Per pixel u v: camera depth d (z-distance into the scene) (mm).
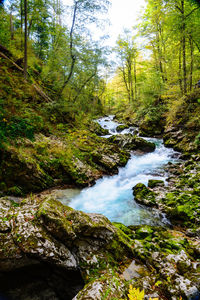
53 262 2475
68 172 6758
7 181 5113
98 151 9211
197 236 3809
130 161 10133
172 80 13766
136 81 27031
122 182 7625
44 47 18453
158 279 2488
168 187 6375
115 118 26188
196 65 11578
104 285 2174
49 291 2490
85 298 1943
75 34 10539
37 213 2869
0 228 2580
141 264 2906
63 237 2734
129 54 24688
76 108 11953
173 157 10219
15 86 8992
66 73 11812
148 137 15109
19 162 5348
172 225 4445
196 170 7352
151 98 17094
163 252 3105
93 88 15820
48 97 11539
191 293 2113
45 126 8898
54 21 17359
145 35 18125
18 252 2387
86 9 9883
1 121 5938
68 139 9297
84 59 10859
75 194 6195
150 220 4742
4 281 2414
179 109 12828
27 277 2510
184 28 9047
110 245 3039
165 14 10953
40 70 14344
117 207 5496
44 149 6992
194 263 2656
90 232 2975
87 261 2703
